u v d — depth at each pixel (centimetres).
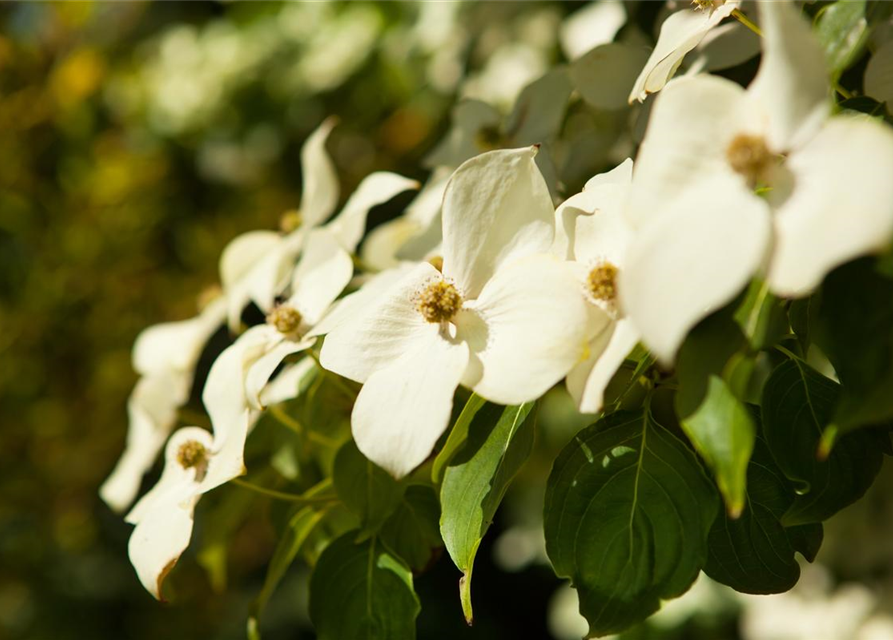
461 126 77
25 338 150
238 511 73
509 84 117
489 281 60
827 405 60
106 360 152
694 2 65
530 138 75
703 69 67
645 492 59
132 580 162
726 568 62
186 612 161
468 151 76
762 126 55
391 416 59
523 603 184
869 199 53
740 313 55
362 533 65
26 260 152
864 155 53
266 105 154
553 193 73
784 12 55
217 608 163
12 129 154
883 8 60
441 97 130
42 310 151
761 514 62
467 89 119
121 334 154
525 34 121
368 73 140
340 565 65
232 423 65
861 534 108
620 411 61
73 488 154
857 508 106
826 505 59
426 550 66
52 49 162
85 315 154
